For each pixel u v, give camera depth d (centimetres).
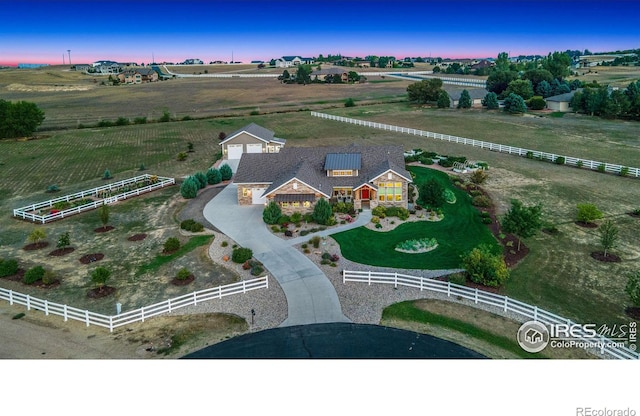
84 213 4741
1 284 3278
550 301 2962
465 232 4103
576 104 10569
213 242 3938
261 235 4059
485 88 13912
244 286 3044
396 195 4553
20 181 6022
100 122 10119
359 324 2666
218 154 7362
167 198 5216
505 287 3136
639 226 4184
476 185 5462
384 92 15500
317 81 18712
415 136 8400
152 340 2534
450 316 2750
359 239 3938
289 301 2938
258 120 10500
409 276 3134
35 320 2762
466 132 8825
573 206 4747
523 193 5188
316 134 8844
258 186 4822
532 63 19112
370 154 5022
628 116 9919
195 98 14788
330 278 3247
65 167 6700
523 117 10312
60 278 3356
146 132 9306
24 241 4044
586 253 3650
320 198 4397
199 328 2648
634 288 2944
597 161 6562
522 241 3894
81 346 2473
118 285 3247
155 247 3869
